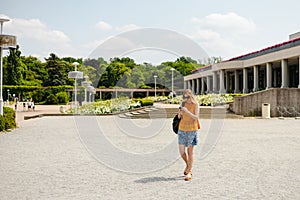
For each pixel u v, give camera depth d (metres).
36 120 21.06
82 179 6.26
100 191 5.49
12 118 15.73
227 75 44.81
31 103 32.66
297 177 6.39
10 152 9.19
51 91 53.81
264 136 12.94
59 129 15.36
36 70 73.62
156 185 5.87
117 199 5.07
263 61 34.12
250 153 9.10
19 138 12.21
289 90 23.30
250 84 43.78
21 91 55.22
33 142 11.16
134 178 6.36
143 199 5.06
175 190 5.55
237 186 5.78
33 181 6.10
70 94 50.53
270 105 23.59
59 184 5.91
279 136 12.94
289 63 34.53
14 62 65.12
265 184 5.90
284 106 23.31
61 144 10.70
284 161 7.95
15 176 6.46
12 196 5.21
